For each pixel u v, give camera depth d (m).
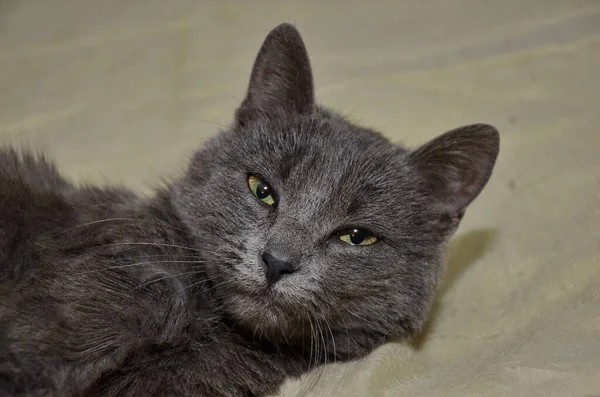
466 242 0.59
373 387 0.45
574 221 0.56
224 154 0.52
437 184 0.54
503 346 0.49
